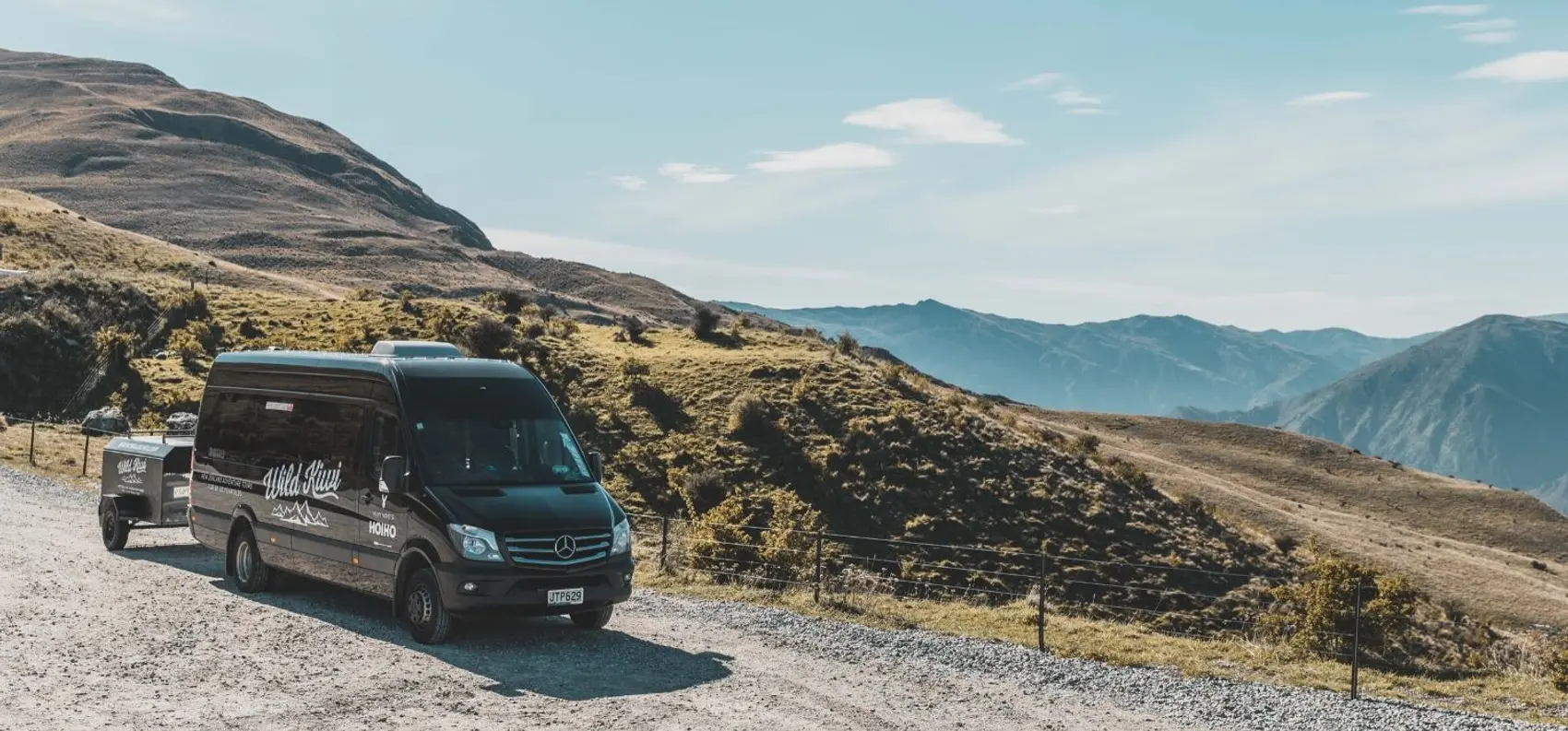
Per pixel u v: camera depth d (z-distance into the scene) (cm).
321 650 1249
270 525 1550
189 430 2250
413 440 1330
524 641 1339
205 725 945
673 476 5531
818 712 1075
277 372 1594
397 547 1326
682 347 8256
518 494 1311
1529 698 1330
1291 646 1609
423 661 1216
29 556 1778
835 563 4684
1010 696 1182
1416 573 9050
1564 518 15638
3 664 1119
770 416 6384
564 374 6950
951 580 4753
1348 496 15775
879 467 5878
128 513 1920
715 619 1535
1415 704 1248
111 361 6303
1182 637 1681
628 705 1066
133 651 1204
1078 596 4725
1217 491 10900
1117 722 1101
